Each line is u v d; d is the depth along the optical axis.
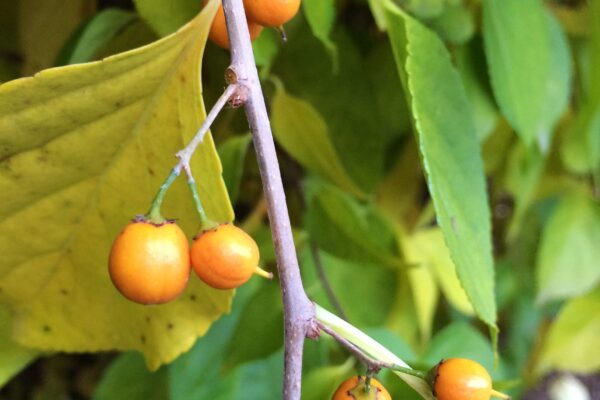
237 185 0.18
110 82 0.13
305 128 0.18
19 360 0.16
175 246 0.12
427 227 0.24
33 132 0.13
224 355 0.19
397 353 0.19
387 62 0.19
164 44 0.12
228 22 0.12
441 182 0.14
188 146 0.12
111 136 0.13
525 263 0.28
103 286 0.15
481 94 0.18
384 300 0.22
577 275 0.23
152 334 0.15
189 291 0.15
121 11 0.17
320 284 0.21
